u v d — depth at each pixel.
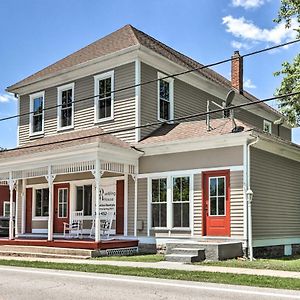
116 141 18.38
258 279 10.30
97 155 16.84
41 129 22.92
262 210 16.58
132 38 20.19
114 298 8.48
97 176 16.78
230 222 15.95
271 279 10.29
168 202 17.53
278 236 17.56
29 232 22.86
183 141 17.06
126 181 18.83
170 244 15.62
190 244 15.18
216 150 16.56
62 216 21.66
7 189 33.84
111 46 20.84
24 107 23.89
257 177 16.41
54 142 18.59
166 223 17.55
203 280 10.30
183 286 9.58
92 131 20.14
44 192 22.75
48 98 22.78
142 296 8.60
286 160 18.81
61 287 9.76
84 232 20.67
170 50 23.77
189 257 14.22
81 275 11.45
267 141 16.64
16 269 13.06
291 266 12.98
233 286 9.52
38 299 8.58
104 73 20.39
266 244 16.66
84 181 20.81
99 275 11.39
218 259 14.51
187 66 21.97
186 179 17.30
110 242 16.92
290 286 9.41
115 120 19.72
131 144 18.61
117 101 19.75
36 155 18.72
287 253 18.14
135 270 12.06
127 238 18.45
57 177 21.89
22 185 23.31
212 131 17.03
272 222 17.22
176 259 14.49
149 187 18.17
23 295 8.98
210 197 16.56
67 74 21.69
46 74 22.53
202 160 16.86
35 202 23.02
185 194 17.23
